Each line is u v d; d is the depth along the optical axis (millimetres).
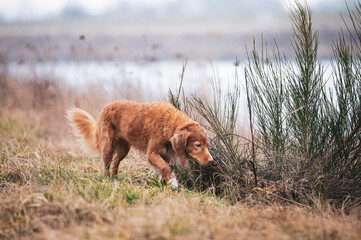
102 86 14586
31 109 14438
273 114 7617
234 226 5484
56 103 14500
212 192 7918
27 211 5844
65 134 12727
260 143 8039
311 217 6113
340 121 7230
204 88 13352
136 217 5508
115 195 6520
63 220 5555
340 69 7508
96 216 5637
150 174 8508
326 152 7289
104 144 8609
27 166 8414
